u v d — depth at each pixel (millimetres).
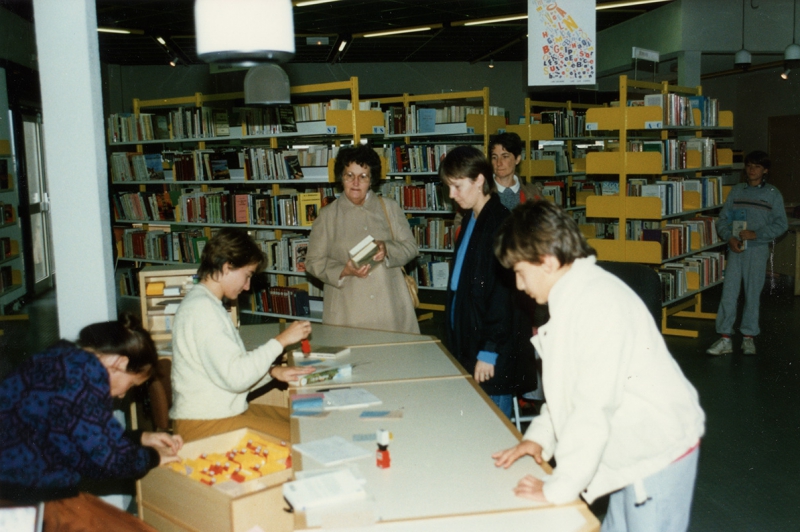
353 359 3037
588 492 1682
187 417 2627
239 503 1953
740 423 4363
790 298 8477
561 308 1636
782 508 3229
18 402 1922
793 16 8961
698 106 7078
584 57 4824
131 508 3162
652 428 1609
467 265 2770
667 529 1684
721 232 5992
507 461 1839
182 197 7727
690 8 8789
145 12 8727
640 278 2965
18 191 8711
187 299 2633
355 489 1653
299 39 10922
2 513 1867
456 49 12461
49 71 2873
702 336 6637
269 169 6926
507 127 8273
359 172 3623
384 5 8859
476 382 2658
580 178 9375
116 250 8391
